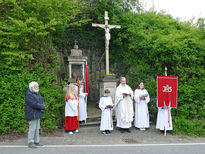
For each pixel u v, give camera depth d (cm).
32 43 585
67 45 962
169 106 570
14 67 520
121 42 935
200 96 721
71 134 545
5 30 529
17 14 544
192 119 697
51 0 588
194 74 754
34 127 409
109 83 801
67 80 751
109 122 561
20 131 505
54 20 582
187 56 750
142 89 631
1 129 488
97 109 803
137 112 621
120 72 968
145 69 841
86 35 1007
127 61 934
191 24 907
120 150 416
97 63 1033
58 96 604
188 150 434
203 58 757
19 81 523
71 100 549
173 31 851
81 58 762
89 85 1021
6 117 491
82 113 636
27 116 396
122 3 934
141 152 407
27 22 504
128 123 584
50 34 721
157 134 576
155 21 929
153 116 700
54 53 680
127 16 938
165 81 579
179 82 753
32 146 412
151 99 716
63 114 632
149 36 842
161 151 420
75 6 720
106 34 825
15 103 511
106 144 462
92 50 1031
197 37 805
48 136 514
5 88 500
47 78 586
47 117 551
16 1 568
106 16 823
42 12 598
